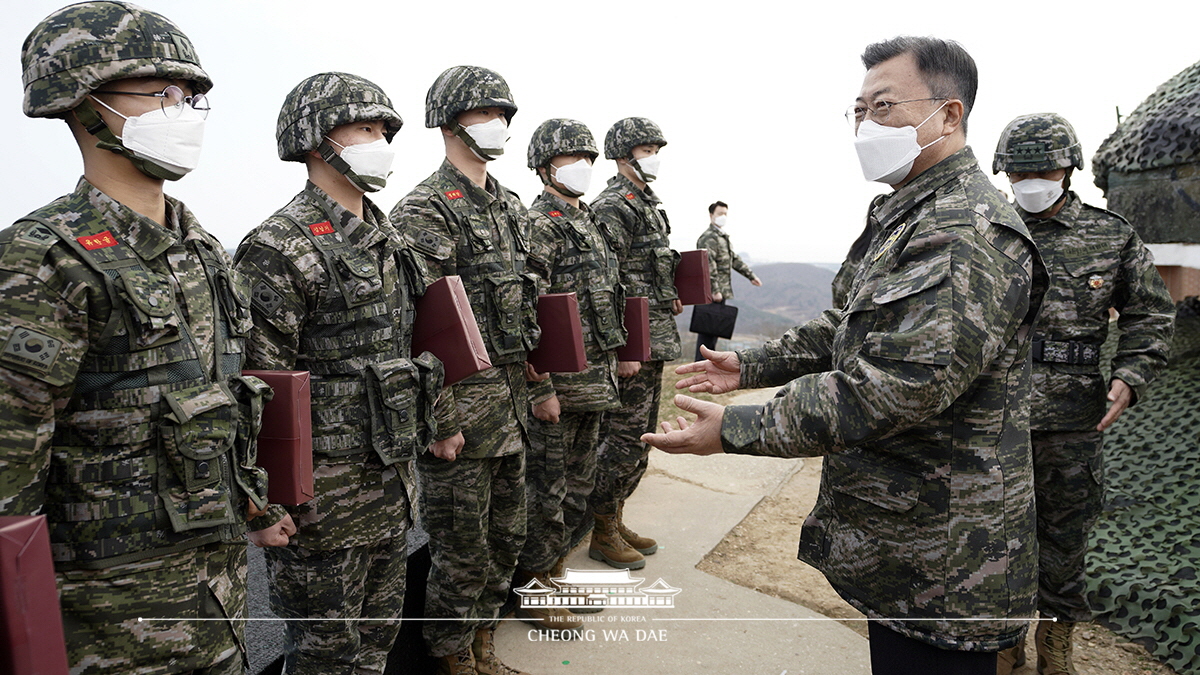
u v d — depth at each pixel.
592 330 3.48
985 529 1.67
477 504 2.66
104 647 1.35
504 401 2.75
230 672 1.58
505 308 2.74
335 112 2.06
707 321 7.94
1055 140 2.73
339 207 2.13
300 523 2.03
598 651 3.07
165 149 1.46
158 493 1.42
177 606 1.43
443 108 2.75
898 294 1.59
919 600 1.70
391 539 2.23
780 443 1.60
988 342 1.54
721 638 3.16
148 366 1.41
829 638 3.17
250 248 1.98
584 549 4.09
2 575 0.98
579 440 3.59
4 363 1.21
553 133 3.60
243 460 1.58
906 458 1.73
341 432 2.05
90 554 1.35
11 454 1.22
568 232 3.53
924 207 1.74
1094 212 2.97
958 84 1.75
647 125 4.32
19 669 1.00
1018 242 1.65
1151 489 3.88
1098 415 2.89
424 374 2.25
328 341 2.06
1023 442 1.74
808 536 2.02
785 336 2.25
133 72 1.40
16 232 1.30
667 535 4.22
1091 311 2.89
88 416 1.36
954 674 1.70
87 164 1.49
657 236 4.43
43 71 1.39
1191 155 4.06
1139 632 3.12
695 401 1.73
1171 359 4.68
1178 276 4.27
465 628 2.71
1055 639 2.89
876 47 1.83
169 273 1.51
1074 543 2.88
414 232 2.62
